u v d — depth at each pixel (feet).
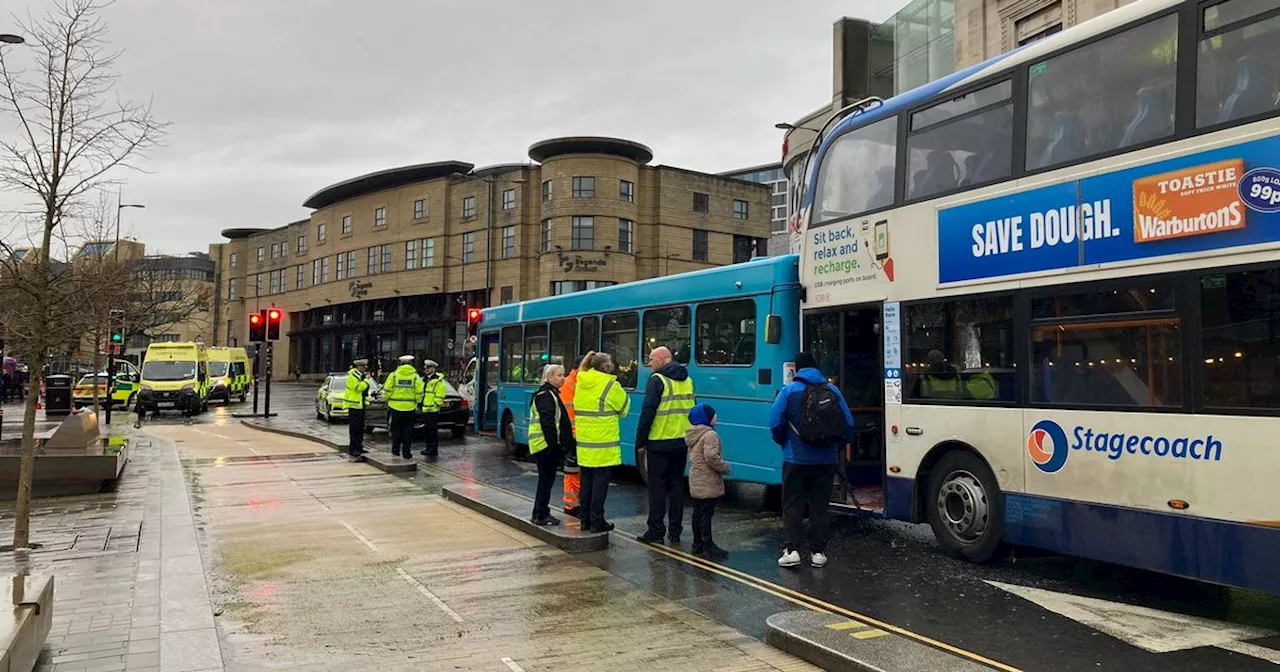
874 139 28.50
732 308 35.81
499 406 57.82
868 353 31.96
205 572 24.25
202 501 37.01
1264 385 17.51
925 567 24.73
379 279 209.15
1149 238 19.69
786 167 100.32
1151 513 19.43
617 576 23.95
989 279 23.67
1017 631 18.66
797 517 24.68
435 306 198.70
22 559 24.88
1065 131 21.98
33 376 27.84
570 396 32.32
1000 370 23.34
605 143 168.45
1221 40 18.71
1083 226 21.20
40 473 36.63
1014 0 65.36
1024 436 22.54
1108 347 20.58
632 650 17.54
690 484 26.48
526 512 31.96
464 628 19.10
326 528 30.94
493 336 62.08
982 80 24.49
